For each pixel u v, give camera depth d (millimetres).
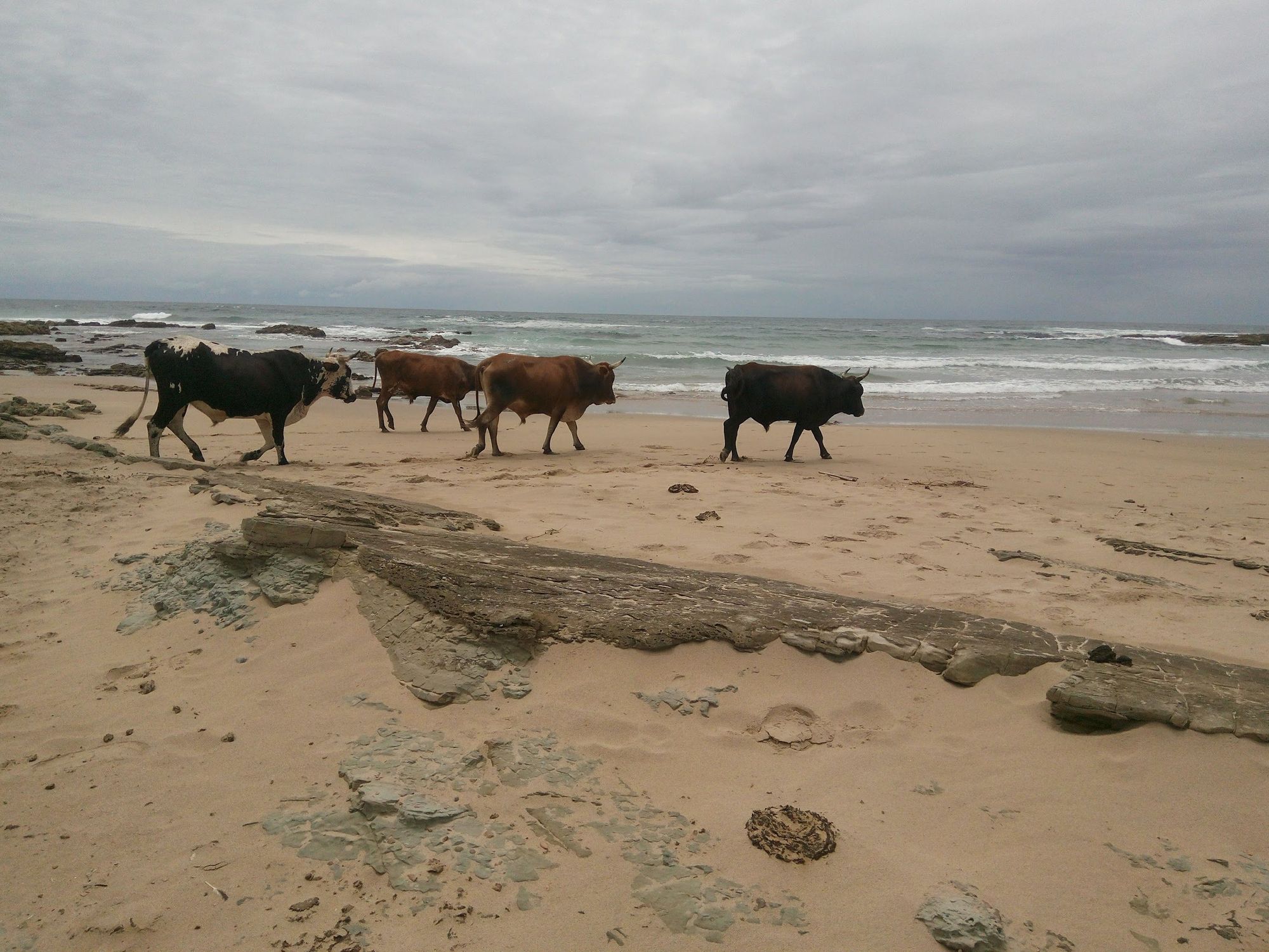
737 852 3152
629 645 4422
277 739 3896
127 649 4902
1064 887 2994
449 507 8266
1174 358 44562
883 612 4824
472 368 16375
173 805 3412
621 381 29297
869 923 2816
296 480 9859
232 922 2768
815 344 50906
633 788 3568
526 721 4000
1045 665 4234
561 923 2797
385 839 3152
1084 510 9289
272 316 95312
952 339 62531
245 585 5293
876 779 3609
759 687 4234
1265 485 11414
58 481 8211
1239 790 3420
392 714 4082
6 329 46750
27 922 2756
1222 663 4375
